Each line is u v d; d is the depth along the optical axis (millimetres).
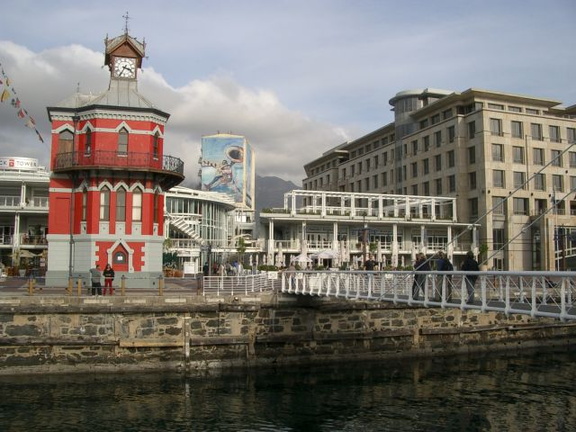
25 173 52719
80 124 36094
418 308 33469
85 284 34438
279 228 68688
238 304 29078
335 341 31219
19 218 51500
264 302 29734
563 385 26766
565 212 68250
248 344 29219
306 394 24844
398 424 20984
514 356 33906
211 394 24531
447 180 72375
